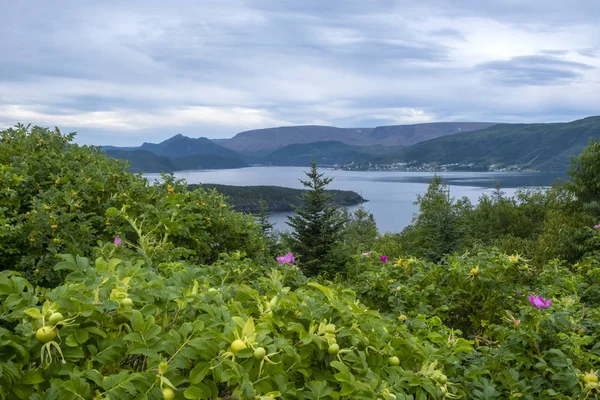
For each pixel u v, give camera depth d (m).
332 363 1.79
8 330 1.63
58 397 1.47
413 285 4.51
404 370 2.17
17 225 4.51
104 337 1.68
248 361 1.66
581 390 2.70
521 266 4.59
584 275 5.75
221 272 3.02
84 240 4.73
